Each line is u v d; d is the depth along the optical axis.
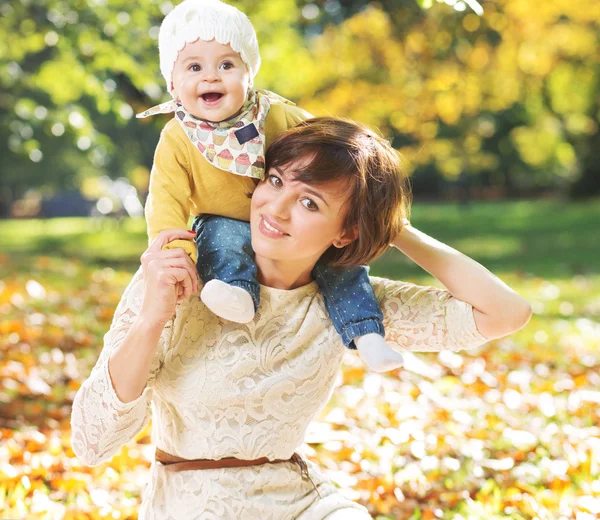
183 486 2.43
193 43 2.36
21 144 10.25
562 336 8.66
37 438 4.87
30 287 8.57
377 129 2.53
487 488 4.25
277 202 2.32
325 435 4.73
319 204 2.32
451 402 5.44
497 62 17.89
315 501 2.53
